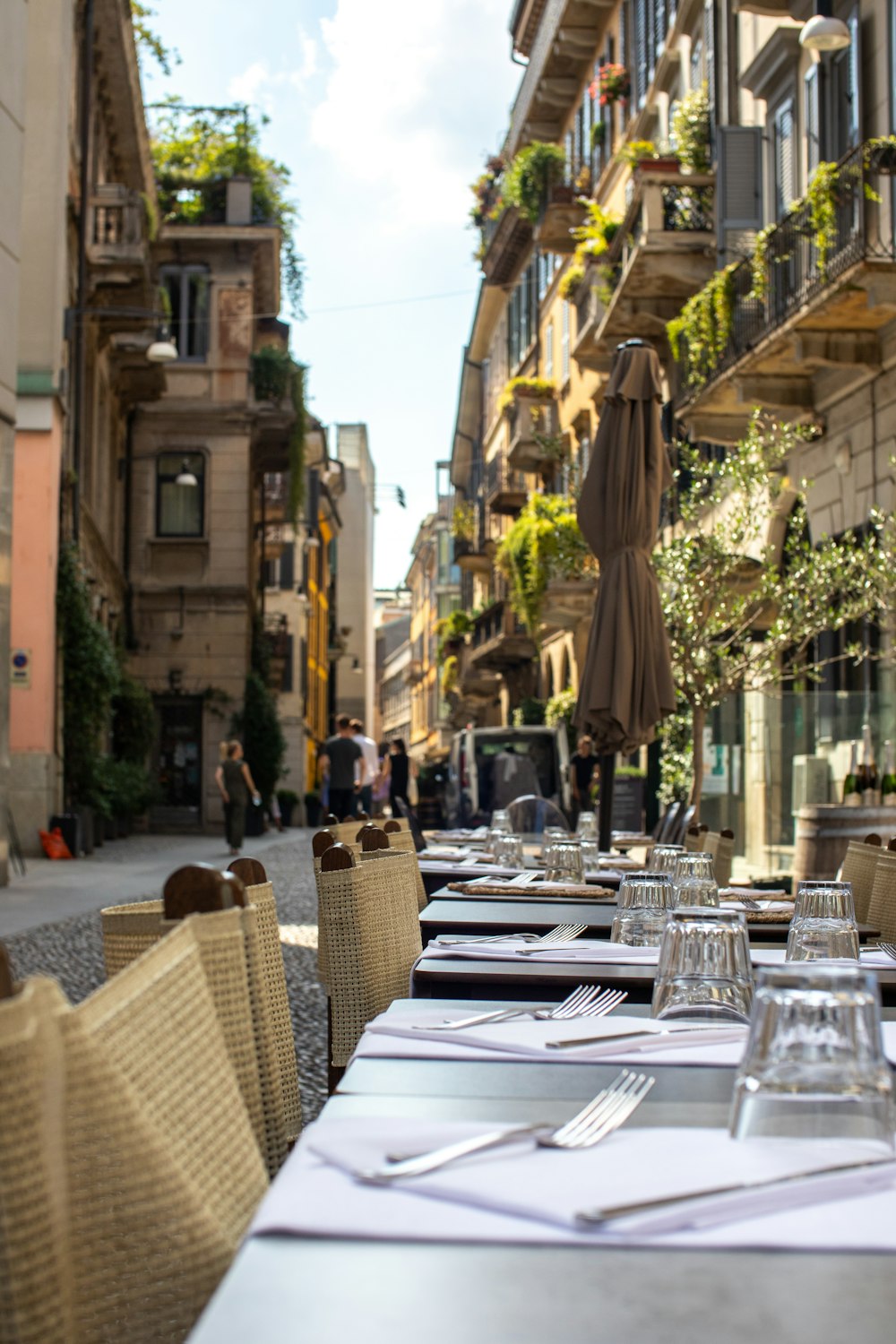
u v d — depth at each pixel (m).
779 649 16.23
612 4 31.94
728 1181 1.72
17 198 17.36
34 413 22.72
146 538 38.22
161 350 26.52
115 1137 1.79
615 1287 1.39
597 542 11.06
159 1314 1.81
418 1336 1.25
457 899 5.91
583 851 8.32
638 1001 3.68
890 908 5.69
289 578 54.59
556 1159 1.84
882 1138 1.83
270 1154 2.69
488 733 23.30
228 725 38.12
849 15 16.25
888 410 16.19
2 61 16.69
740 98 21.67
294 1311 1.31
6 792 17.61
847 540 16.44
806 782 16.59
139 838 33.19
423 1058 2.64
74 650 24.09
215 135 40.34
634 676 10.75
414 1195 1.70
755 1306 1.34
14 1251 1.50
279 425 39.09
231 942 2.60
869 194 14.52
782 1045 1.87
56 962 10.92
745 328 18.14
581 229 29.31
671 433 25.38
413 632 109.69
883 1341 1.25
